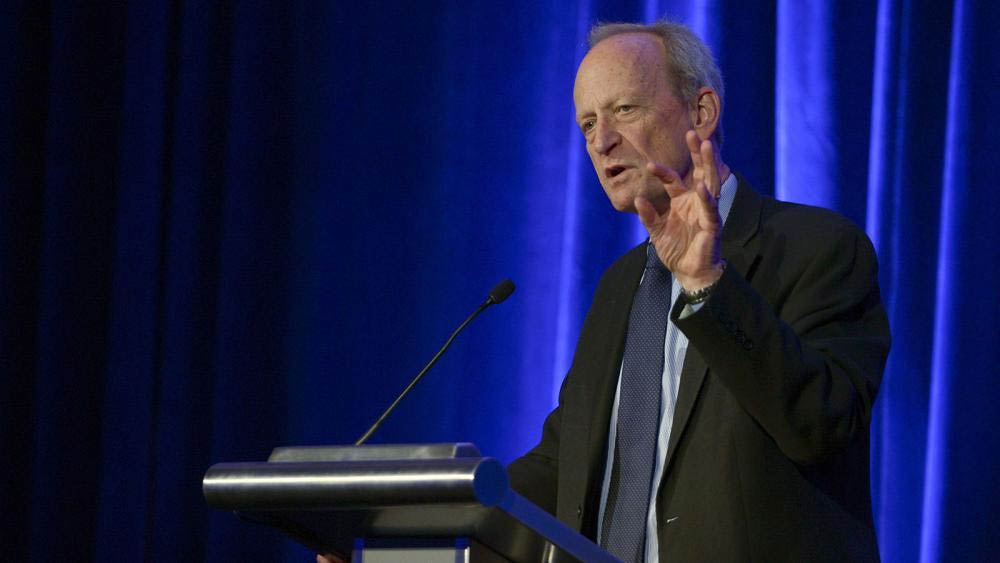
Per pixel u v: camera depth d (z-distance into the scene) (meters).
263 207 13.22
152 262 13.38
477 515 4.33
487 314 12.82
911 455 11.91
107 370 13.20
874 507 11.94
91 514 13.30
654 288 6.92
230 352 13.00
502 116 13.06
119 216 13.34
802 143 12.29
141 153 13.41
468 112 13.11
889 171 12.23
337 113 13.26
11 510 13.42
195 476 13.13
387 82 13.25
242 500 4.54
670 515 6.12
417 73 13.22
